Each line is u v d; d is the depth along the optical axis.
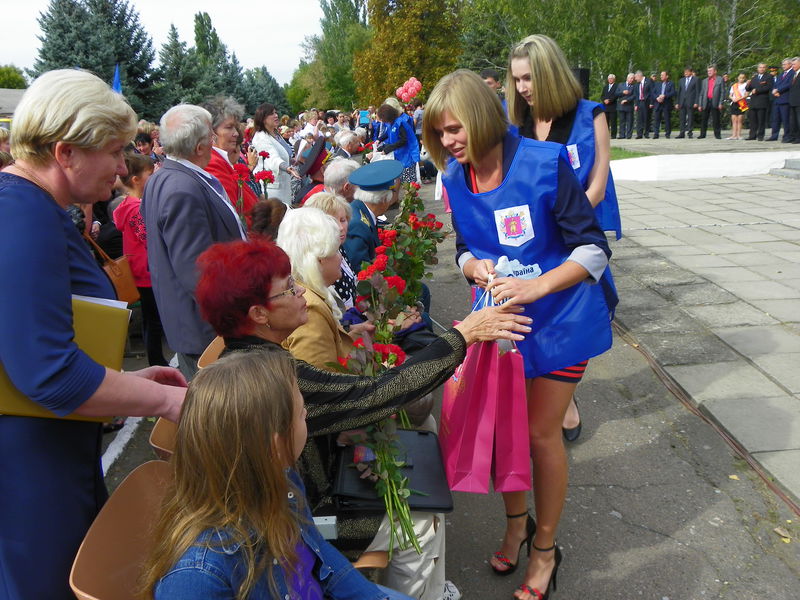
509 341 2.13
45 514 1.54
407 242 3.54
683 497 3.15
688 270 6.25
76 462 1.63
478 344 2.13
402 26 37.12
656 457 3.49
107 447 3.90
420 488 2.18
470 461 2.15
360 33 62.00
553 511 2.44
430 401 2.86
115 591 1.44
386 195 4.26
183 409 1.31
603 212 3.51
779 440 3.43
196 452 1.29
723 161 12.03
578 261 2.14
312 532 1.61
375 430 2.05
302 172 7.11
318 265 2.36
